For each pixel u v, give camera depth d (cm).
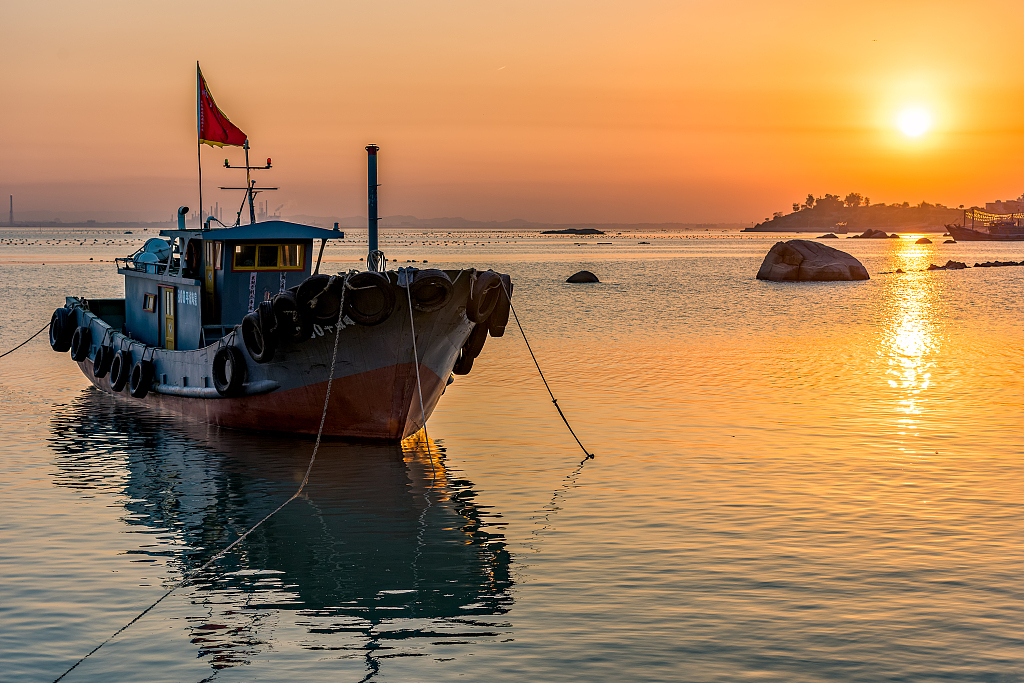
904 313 5256
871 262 13525
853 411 2334
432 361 1964
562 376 2908
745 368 3089
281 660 980
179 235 2258
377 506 1553
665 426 2164
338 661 977
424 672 948
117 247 19075
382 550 1330
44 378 2938
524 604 1119
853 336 4078
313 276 1869
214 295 2194
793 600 1120
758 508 1507
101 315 2927
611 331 4269
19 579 1209
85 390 2738
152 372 2345
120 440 2070
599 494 1606
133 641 1026
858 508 1504
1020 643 1003
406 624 1069
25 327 4231
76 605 1126
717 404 2436
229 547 1345
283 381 1983
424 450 1953
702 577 1197
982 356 3422
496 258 14938
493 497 1598
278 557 1303
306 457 1916
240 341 1998
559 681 926
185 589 1183
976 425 2156
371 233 2242
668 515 1475
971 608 1096
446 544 1352
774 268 8669
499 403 2462
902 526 1409
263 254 2189
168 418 2320
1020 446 1941
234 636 1040
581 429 2138
